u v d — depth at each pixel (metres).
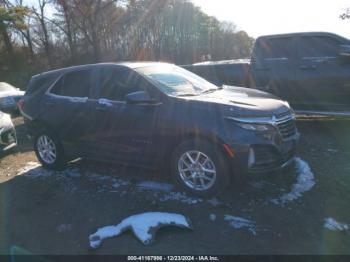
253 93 4.39
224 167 3.55
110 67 4.48
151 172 4.66
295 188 3.92
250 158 3.46
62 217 3.58
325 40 6.36
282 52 6.82
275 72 6.84
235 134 3.43
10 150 5.92
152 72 4.33
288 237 2.99
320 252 2.78
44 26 29.94
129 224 3.19
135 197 3.91
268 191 3.87
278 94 6.89
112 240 3.04
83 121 4.60
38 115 5.11
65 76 4.98
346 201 3.59
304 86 6.55
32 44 30.92
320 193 3.79
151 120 3.93
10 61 27.84
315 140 5.97
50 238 3.19
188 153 3.76
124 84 4.27
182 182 3.87
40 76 5.36
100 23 27.45
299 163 4.71
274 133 3.55
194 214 3.43
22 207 3.87
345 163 4.71
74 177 4.71
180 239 3.02
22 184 4.58
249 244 2.91
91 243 2.99
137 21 31.42
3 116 5.94
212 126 3.51
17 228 3.41
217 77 7.69
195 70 7.98
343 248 2.82
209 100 3.75
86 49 29.09
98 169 4.98
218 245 2.91
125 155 4.31
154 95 3.98
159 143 3.96
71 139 4.82
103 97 4.43
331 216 3.30
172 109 3.80
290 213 3.37
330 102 6.38
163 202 3.73
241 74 7.39
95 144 4.56
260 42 7.09
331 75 6.23
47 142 5.14
